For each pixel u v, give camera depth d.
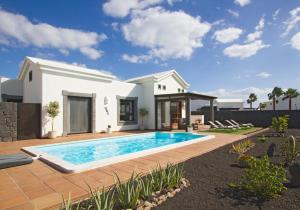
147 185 3.66
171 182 4.03
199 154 7.50
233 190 4.02
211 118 20.23
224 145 9.56
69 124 13.72
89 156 9.49
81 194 3.89
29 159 6.41
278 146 9.02
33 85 13.58
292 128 18.81
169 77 20.67
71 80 13.69
